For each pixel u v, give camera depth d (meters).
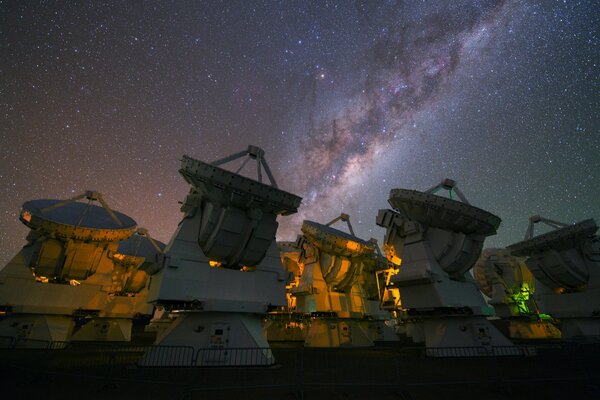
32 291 18.80
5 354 14.89
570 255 22.36
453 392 8.63
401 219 19.08
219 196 13.22
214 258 14.02
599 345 17.20
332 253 24.59
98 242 20.42
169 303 12.67
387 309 25.81
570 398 8.09
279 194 13.98
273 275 14.89
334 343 23.38
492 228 17.72
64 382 9.17
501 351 15.79
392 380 9.80
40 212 19.70
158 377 10.00
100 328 26.73
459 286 17.48
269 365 12.66
